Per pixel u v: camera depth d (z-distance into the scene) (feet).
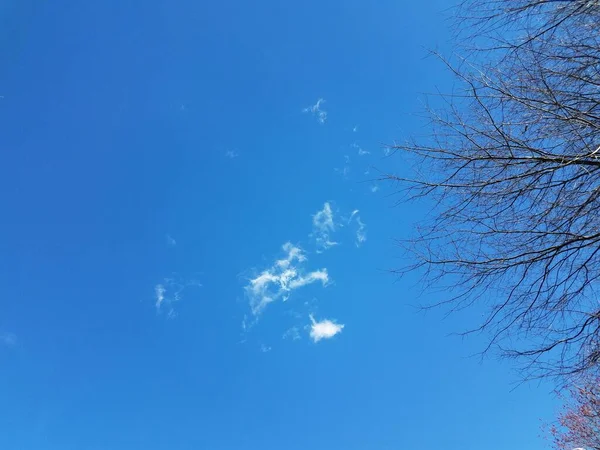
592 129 13.24
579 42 13.23
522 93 13.94
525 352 14.58
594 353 13.51
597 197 13.30
